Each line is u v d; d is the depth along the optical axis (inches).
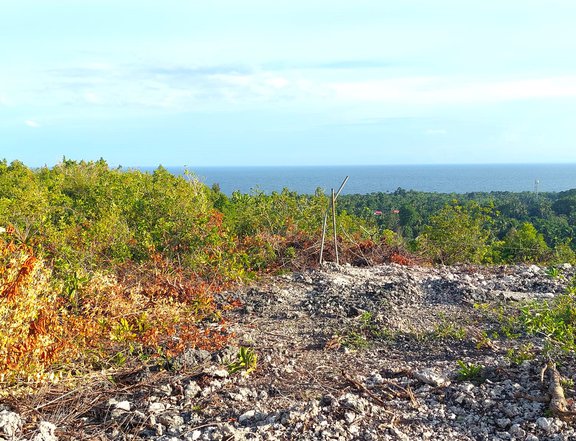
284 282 358.3
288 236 452.8
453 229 488.1
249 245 417.1
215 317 277.9
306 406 172.9
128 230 385.4
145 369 201.9
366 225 513.7
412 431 161.2
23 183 612.7
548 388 171.9
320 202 501.4
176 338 230.8
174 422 167.5
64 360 202.8
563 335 213.8
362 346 238.8
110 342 221.6
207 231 372.5
